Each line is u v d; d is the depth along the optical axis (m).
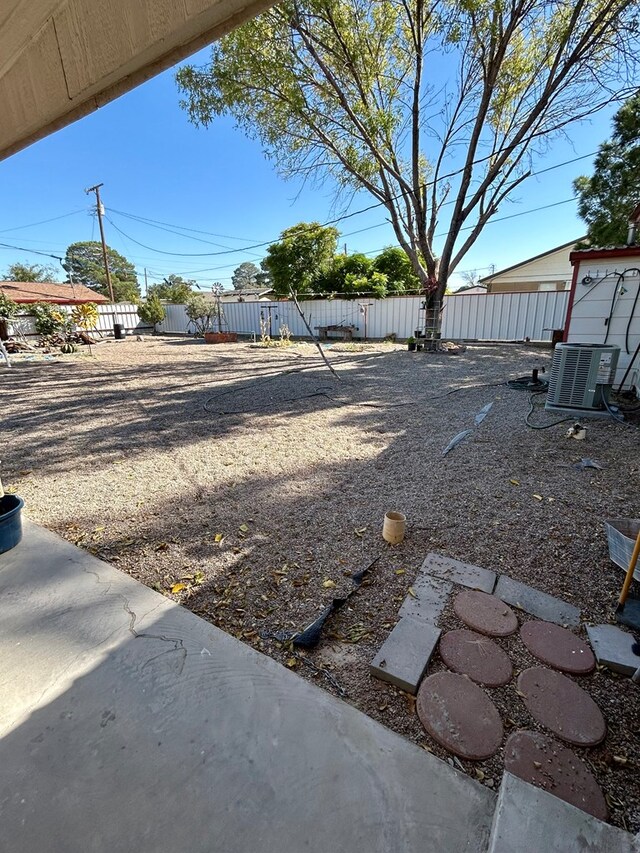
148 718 1.21
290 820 0.96
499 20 8.06
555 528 2.27
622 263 4.96
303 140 10.34
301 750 1.11
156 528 2.39
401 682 1.33
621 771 1.09
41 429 4.54
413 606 1.70
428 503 2.61
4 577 1.88
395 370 8.00
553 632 1.55
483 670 1.39
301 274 16.73
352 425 4.46
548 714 1.24
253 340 15.25
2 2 1.30
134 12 1.21
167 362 9.90
